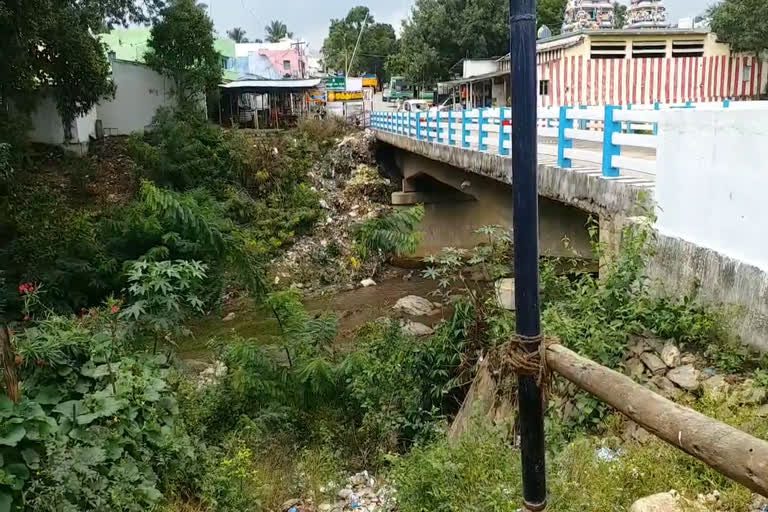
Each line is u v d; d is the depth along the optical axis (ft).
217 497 16.97
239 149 76.13
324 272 68.44
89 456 14.87
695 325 18.39
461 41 130.52
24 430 13.58
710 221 19.30
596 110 27.02
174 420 19.35
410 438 23.88
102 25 75.46
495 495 13.20
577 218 37.60
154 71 86.22
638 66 74.49
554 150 33.91
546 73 77.87
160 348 27.22
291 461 22.02
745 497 12.28
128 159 74.18
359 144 87.20
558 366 8.21
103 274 49.32
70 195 63.57
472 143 47.01
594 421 17.98
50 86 67.77
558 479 13.60
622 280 20.89
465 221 79.46
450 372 25.41
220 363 30.25
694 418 6.50
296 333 27.48
